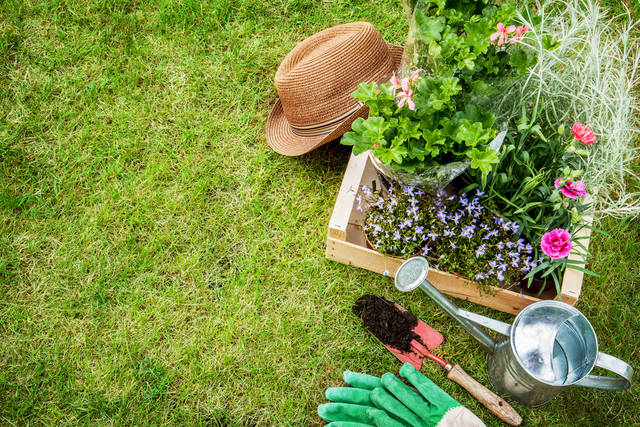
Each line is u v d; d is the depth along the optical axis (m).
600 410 2.21
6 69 2.99
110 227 2.63
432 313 2.38
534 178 1.87
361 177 2.26
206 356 2.38
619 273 2.43
